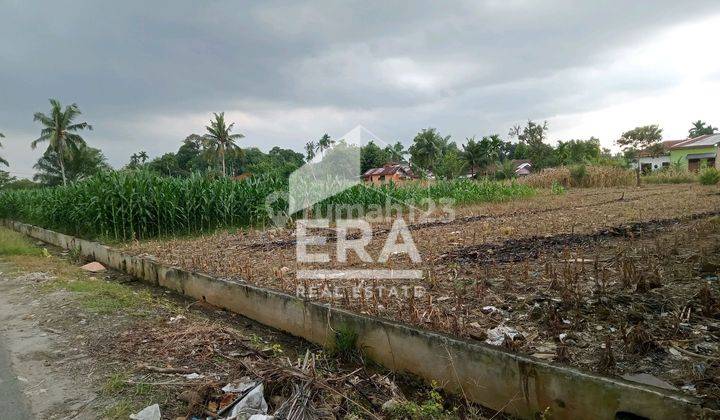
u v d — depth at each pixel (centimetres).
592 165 2869
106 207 979
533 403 254
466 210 1377
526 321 357
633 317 343
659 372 262
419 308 389
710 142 3734
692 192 1672
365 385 299
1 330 419
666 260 505
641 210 1059
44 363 340
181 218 1043
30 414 267
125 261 735
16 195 1777
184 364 332
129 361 339
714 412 192
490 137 4391
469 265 562
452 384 293
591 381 231
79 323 429
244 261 643
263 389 281
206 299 538
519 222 978
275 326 437
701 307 357
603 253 586
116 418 260
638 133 5009
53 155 4012
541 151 4966
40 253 908
